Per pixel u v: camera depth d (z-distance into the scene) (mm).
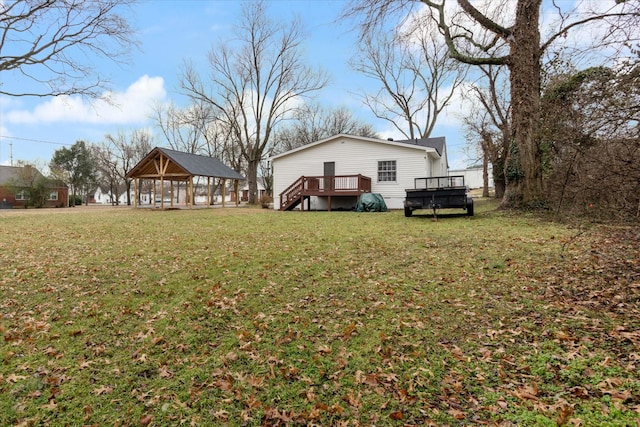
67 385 2686
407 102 30234
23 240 8531
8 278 5227
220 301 4266
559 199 5598
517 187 10836
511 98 10547
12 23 10062
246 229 10258
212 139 39250
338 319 3705
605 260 4992
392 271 5227
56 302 4332
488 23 10125
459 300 4012
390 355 2959
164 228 10820
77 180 44438
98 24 10961
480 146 26281
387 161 18172
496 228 8383
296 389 2566
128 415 2346
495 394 2371
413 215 12633
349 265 5648
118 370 2891
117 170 41906
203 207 24047
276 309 4012
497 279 4617
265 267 5664
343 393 2496
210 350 3178
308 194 18203
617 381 2375
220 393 2557
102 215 16984
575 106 4098
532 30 9805
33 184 35000
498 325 3369
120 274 5410
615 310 3459
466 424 2113
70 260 6309
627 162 3686
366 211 16203
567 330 3156
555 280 4410
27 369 2908
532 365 2676
